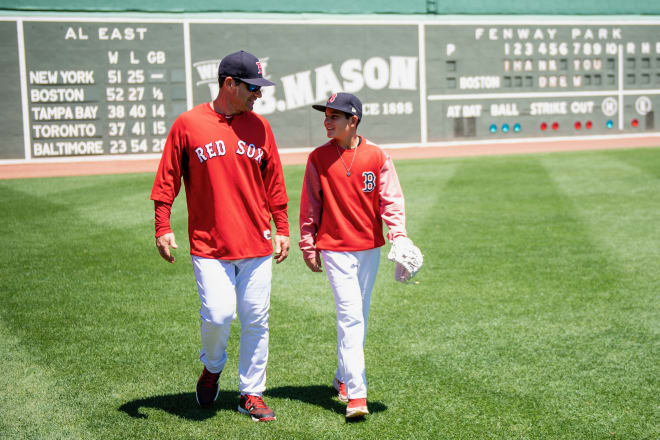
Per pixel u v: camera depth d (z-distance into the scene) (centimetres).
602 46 4409
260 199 636
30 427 617
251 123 630
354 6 4159
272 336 891
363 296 682
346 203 654
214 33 3838
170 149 620
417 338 875
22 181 2766
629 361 782
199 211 627
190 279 1198
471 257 1339
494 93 4294
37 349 833
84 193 2345
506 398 685
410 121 4206
